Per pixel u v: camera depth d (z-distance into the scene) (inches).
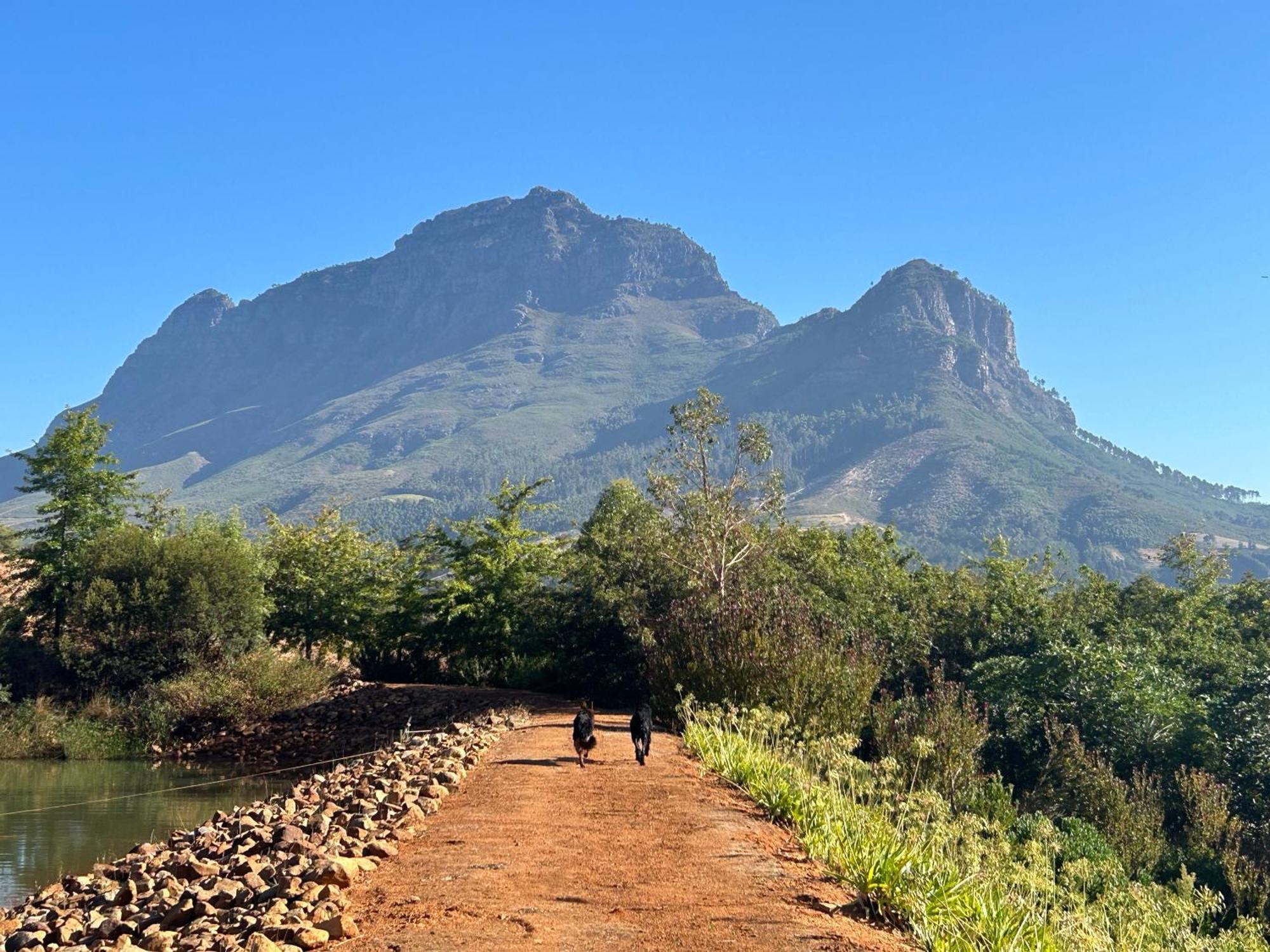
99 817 1045.2
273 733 1720.0
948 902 351.9
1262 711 1620.3
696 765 770.8
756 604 1259.8
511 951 297.3
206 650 1892.2
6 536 2042.3
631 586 1755.7
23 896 707.4
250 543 2436.0
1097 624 2176.4
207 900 399.2
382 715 1726.1
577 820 525.3
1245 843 1323.8
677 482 1861.5
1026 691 1673.2
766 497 1904.5
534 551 2100.1
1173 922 418.6
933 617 1998.0
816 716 1000.9
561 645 1819.6
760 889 381.4
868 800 556.7
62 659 1817.2
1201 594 2466.8
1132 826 1264.8
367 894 374.0
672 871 408.5
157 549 1909.4
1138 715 1604.3
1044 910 354.0
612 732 1099.3
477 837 479.2
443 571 2181.3
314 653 2395.4
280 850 489.7
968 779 1074.7
